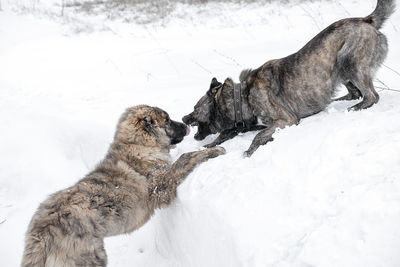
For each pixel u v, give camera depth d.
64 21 15.27
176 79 9.16
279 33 11.85
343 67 4.65
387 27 9.59
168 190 4.29
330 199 2.91
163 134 4.82
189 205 3.75
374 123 3.51
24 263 3.42
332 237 2.59
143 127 4.56
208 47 11.43
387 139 3.19
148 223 4.84
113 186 4.00
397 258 2.35
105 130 6.89
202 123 5.77
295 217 2.91
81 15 16.17
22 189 5.65
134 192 4.13
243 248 2.86
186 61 10.36
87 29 14.33
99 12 16.47
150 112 4.73
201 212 3.52
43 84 9.73
